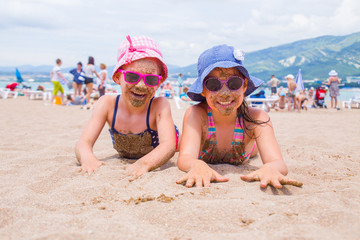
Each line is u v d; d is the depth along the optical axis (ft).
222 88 7.40
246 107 8.36
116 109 9.35
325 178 7.82
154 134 9.55
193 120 8.34
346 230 4.24
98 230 4.40
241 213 4.93
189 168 7.32
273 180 6.45
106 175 7.48
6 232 4.46
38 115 27.71
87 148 8.79
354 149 12.64
